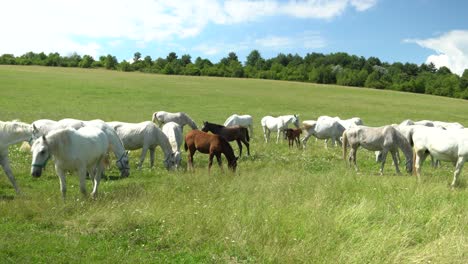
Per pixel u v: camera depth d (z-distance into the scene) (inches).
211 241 280.4
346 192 408.8
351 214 324.2
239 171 535.5
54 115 1258.6
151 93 2106.3
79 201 354.3
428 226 309.9
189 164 563.8
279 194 390.6
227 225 293.9
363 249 258.2
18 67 3580.2
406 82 3567.9
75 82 2391.7
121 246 275.0
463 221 314.0
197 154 712.4
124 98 1883.6
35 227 304.3
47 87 2085.4
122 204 345.7
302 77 4045.3
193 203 358.0
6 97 1664.6
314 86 3270.2
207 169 550.0
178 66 4338.1
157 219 314.3
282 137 1099.9
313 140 1059.3
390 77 3870.6
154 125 586.9
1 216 321.1
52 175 497.7
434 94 3408.0
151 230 299.0
